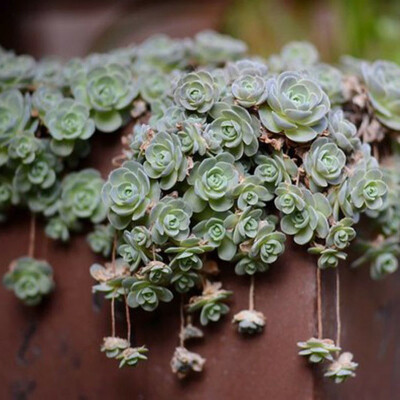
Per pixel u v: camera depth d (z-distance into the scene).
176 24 1.03
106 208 0.79
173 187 0.74
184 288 0.75
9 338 0.84
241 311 0.76
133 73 0.82
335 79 0.79
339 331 0.76
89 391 0.81
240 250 0.74
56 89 0.81
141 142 0.74
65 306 0.82
